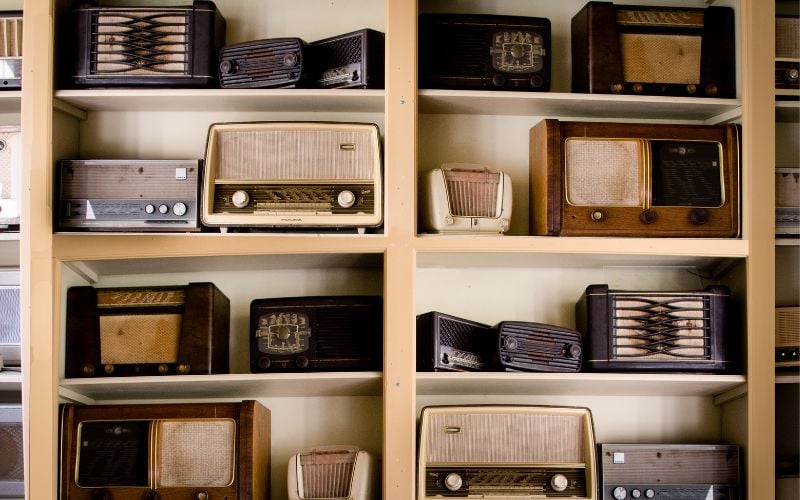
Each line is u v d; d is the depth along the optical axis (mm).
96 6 3363
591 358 3305
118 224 3289
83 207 3297
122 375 3254
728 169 3379
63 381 3199
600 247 3287
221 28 3531
